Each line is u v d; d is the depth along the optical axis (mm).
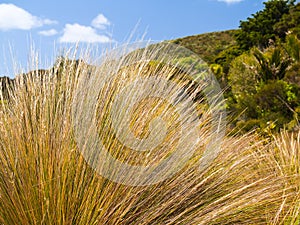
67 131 2156
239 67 14031
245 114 9281
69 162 2035
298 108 8180
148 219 2043
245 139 3307
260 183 2738
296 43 13828
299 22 29281
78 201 1986
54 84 2496
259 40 29141
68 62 2723
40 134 2143
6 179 2021
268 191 2688
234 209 2271
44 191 1921
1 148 2205
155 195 2254
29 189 1932
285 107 8961
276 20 32188
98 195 2004
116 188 2035
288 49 13992
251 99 9500
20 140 2117
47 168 2012
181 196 2256
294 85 9570
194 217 2195
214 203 2266
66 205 1958
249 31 31406
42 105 2346
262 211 2582
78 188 1959
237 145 3123
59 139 2127
